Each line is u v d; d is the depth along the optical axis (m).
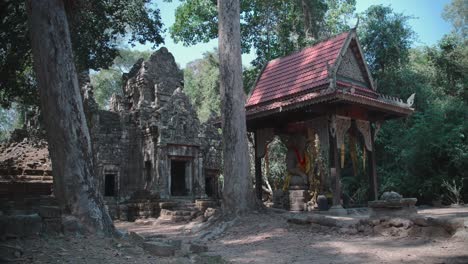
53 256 6.32
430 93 24.86
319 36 27.45
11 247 6.20
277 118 17.86
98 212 9.18
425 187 20.89
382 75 26.75
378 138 24.02
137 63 30.44
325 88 15.39
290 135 18.81
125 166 26.61
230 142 14.19
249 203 13.90
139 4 21.19
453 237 8.18
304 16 26.56
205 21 26.50
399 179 22.00
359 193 23.59
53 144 9.27
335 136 15.27
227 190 13.95
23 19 16.56
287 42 26.61
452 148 19.73
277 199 18.66
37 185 21.28
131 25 21.56
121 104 28.38
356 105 15.37
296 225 11.90
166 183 25.23
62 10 9.82
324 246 9.11
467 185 19.83
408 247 8.09
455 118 21.98
